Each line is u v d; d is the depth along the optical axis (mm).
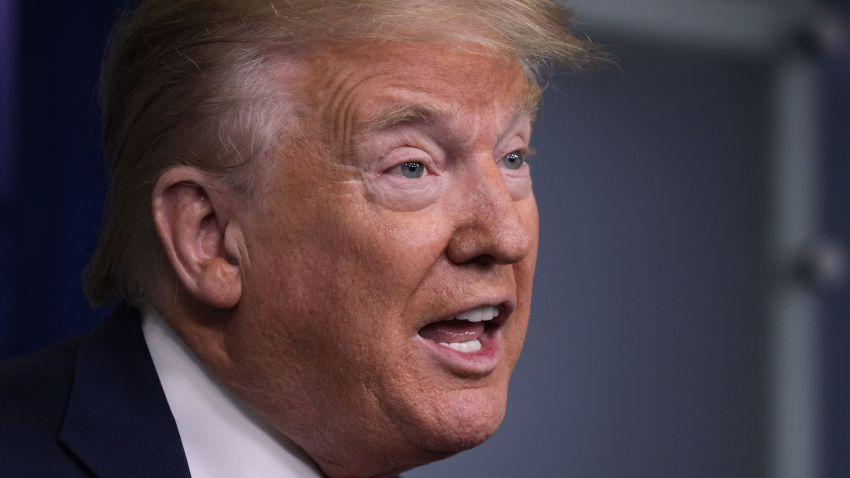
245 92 3193
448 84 3158
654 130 6895
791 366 7242
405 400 3211
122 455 3234
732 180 7129
